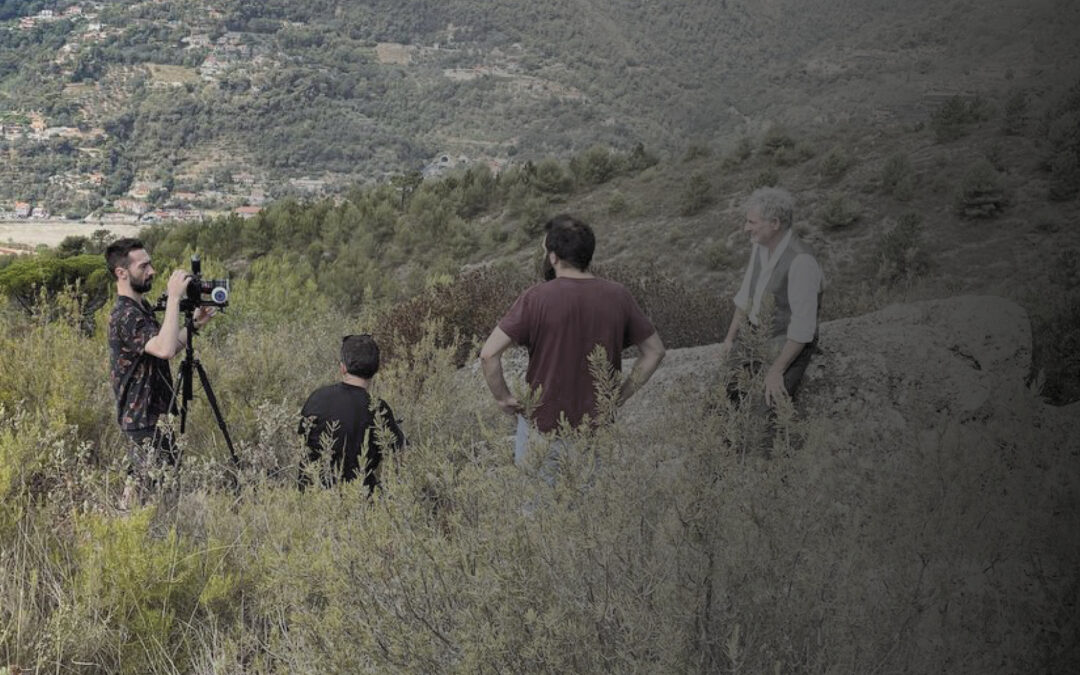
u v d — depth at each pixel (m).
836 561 1.16
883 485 1.09
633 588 1.38
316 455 3.29
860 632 1.10
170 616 2.31
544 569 1.48
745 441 1.38
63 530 2.90
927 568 1.02
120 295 3.71
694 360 3.55
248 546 2.65
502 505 1.62
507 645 1.40
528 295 2.69
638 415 3.17
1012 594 0.93
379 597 1.66
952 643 0.98
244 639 2.16
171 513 3.06
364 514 1.89
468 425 3.94
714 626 1.31
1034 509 0.91
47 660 2.10
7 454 3.04
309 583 1.85
